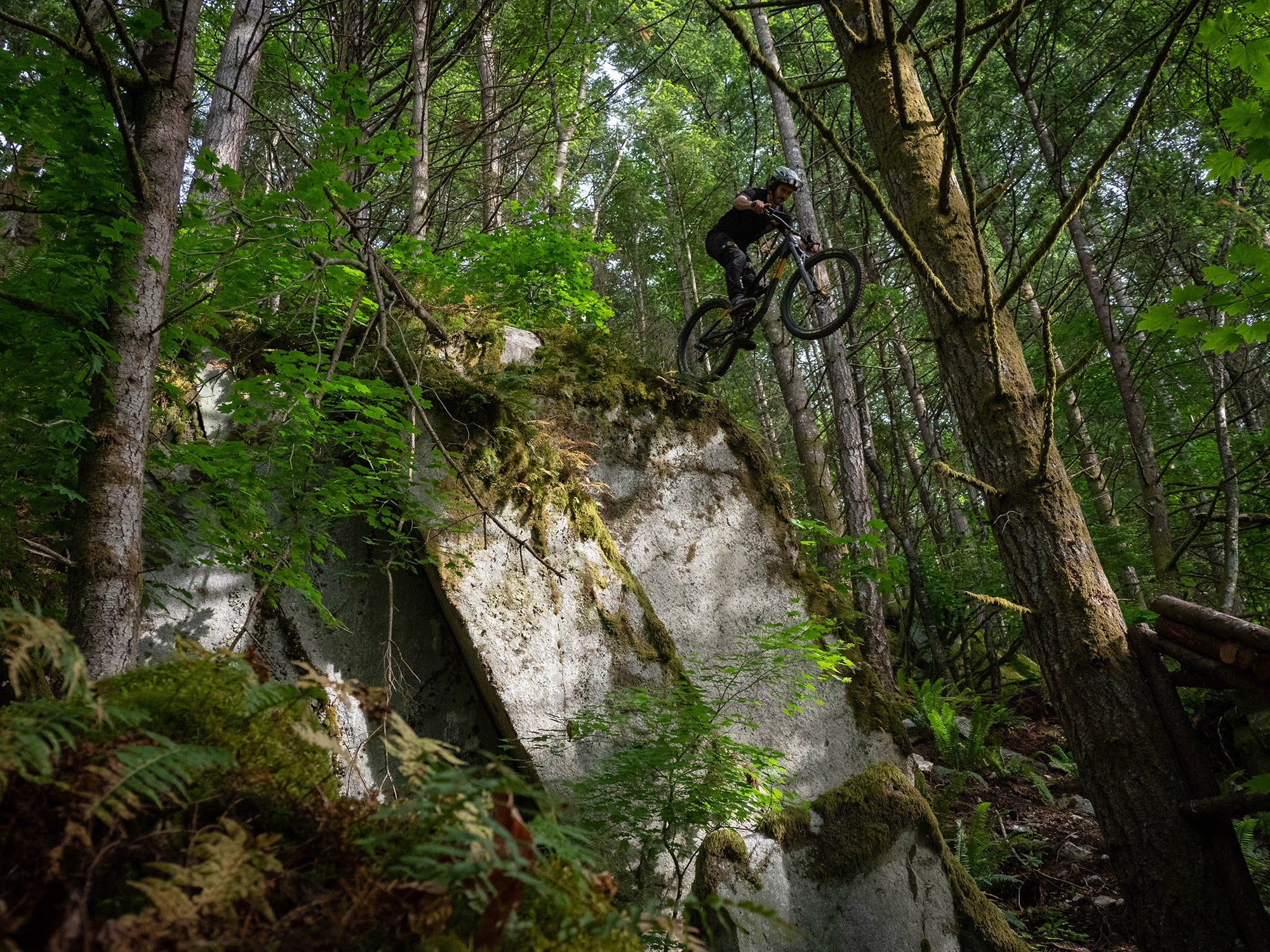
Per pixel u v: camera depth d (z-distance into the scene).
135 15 2.86
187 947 0.89
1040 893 5.43
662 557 4.86
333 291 3.55
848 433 8.37
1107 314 10.15
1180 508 9.13
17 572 3.02
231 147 5.67
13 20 2.41
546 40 9.12
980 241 3.53
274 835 1.11
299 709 1.38
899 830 4.52
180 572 3.76
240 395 3.28
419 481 4.03
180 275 3.32
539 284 6.43
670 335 18.25
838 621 5.07
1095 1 8.59
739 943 3.80
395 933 1.05
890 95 4.57
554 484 4.51
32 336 2.68
